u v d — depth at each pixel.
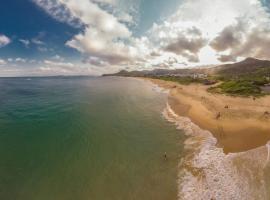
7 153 18.94
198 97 43.09
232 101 34.94
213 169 14.59
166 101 45.38
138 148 19.67
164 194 12.68
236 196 11.61
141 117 31.59
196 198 11.94
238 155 16.08
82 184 14.14
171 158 17.14
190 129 23.98
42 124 28.06
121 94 62.03
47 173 15.58
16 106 39.62
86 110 37.28
